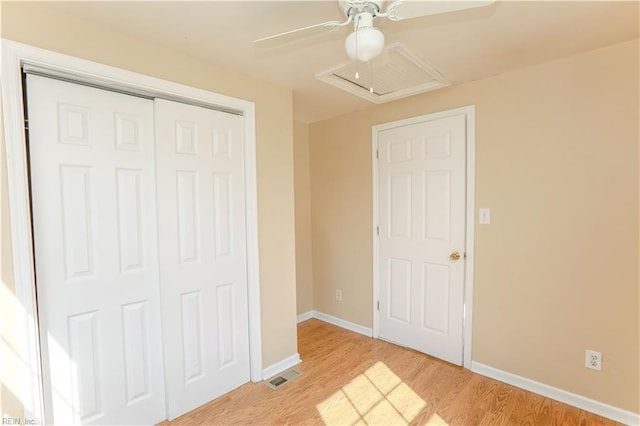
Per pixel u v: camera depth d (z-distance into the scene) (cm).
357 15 125
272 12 147
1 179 134
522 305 216
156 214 183
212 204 205
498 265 225
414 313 275
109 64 160
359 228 313
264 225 231
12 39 134
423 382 227
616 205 181
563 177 198
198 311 200
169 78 181
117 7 142
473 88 232
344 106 292
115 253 170
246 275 224
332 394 214
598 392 189
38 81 144
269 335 237
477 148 232
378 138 293
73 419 158
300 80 229
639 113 173
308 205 358
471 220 236
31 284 141
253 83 222
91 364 163
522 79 211
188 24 157
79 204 158
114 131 168
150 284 184
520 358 218
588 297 191
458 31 163
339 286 335
